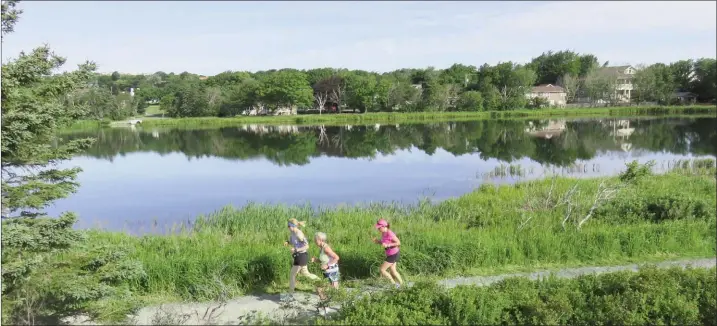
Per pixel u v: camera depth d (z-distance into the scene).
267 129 73.81
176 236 15.39
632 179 17.64
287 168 35.03
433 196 24.03
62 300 7.93
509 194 21.16
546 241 12.76
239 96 102.94
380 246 12.31
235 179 30.45
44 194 8.01
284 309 9.39
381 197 24.20
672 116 81.31
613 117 83.75
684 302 8.53
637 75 101.56
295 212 18.17
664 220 15.33
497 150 43.75
